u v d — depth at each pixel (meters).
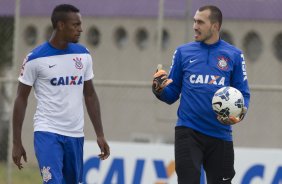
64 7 23.06
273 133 42.19
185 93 22.95
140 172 32.25
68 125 23.34
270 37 43.69
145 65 50.44
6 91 49.03
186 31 36.59
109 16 49.59
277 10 43.25
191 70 22.75
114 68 50.28
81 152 23.95
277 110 42.81
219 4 43.47
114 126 49.31
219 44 22.83
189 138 22.83
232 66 22.75
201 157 22.92
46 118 23.20
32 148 42.84
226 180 23.50
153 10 49.72
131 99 49.25
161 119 39.94
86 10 48.59
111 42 50.00
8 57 47.47
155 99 40.44
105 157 24.70
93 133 41.25
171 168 31.91
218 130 22.88
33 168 41.56
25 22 46.66
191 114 22.83
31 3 46.59
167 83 22.41
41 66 23.03
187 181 22.66
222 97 22.14
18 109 23.19
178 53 23.20
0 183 39.66
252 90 34.78
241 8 43.47
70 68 23.30
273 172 31.09
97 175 32.50
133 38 50.22
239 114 22.36
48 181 22.95
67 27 22.98
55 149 23.06
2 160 49.16
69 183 24.27
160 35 36.12
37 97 23.45
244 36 43.78
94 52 49.62
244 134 42.34
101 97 49.62
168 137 45.12
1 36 45.34
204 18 22.52
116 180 32.41
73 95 23.41
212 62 22.64
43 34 46.53
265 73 44.38
